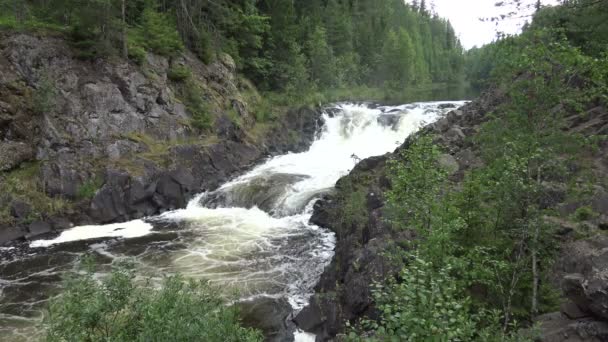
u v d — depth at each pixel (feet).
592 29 47.34
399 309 19.99
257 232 73.26
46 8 98.99
